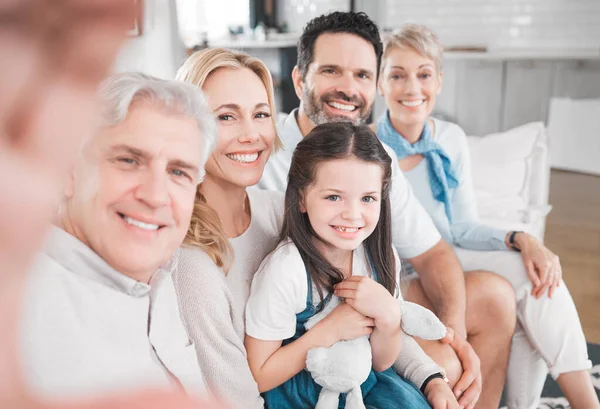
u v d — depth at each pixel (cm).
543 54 496
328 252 118
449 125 199
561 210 422
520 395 172
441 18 555
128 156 67
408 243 157
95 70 12
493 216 234
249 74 112
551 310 160
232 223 117
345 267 120
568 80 500
